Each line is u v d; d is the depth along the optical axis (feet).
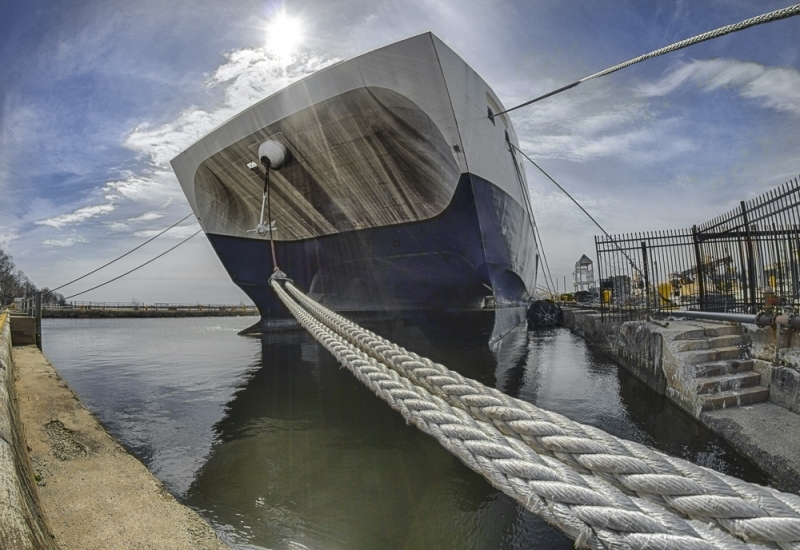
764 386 18.47
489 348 40.22
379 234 40.06
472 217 32.63
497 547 9.87
